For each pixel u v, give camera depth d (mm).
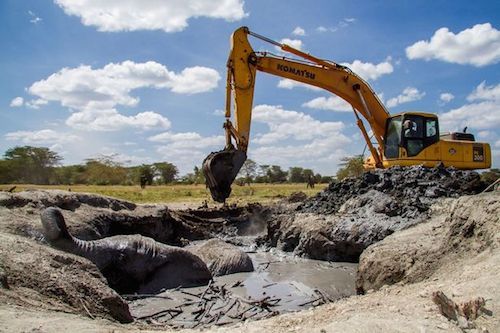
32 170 68188
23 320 6352
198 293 12867
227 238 23578
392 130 22641
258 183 84250
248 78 20531
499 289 6777
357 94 23031
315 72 22297
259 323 7062
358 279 12625
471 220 10422
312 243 18250
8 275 8281
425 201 18125
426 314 6441
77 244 11984
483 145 22672
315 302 11914
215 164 18203
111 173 74750
